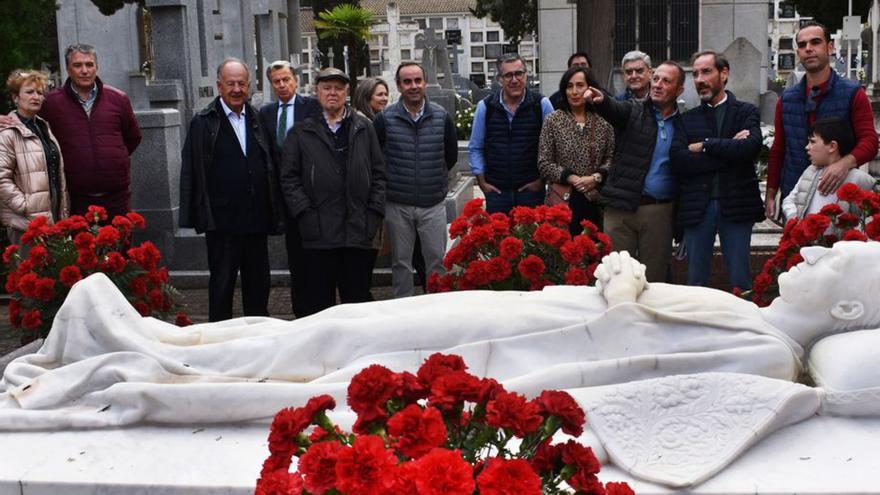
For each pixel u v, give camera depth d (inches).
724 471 136.3
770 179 256.5
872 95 558.6
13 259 242.2
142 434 155.3
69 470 142.9
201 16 456.8
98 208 254.5
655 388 146.9
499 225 221.5
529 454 105.8
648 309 160.4
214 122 270.1
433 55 765.9
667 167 247.1
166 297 243.6
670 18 892.6
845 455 138.4
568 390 149.9
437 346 163.8
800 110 243.8
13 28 486.6
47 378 165.2
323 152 258.2
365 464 91.5
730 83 595.8
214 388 154.9
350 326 164.9
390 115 286.4
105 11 520.4
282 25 729.0
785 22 1975.9
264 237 280.1
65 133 284.5
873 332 154.0
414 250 320.8
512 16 1449.3
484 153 290.2
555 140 272.2
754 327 159.0
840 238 211.3
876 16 569.6
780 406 142.6
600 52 660.1
